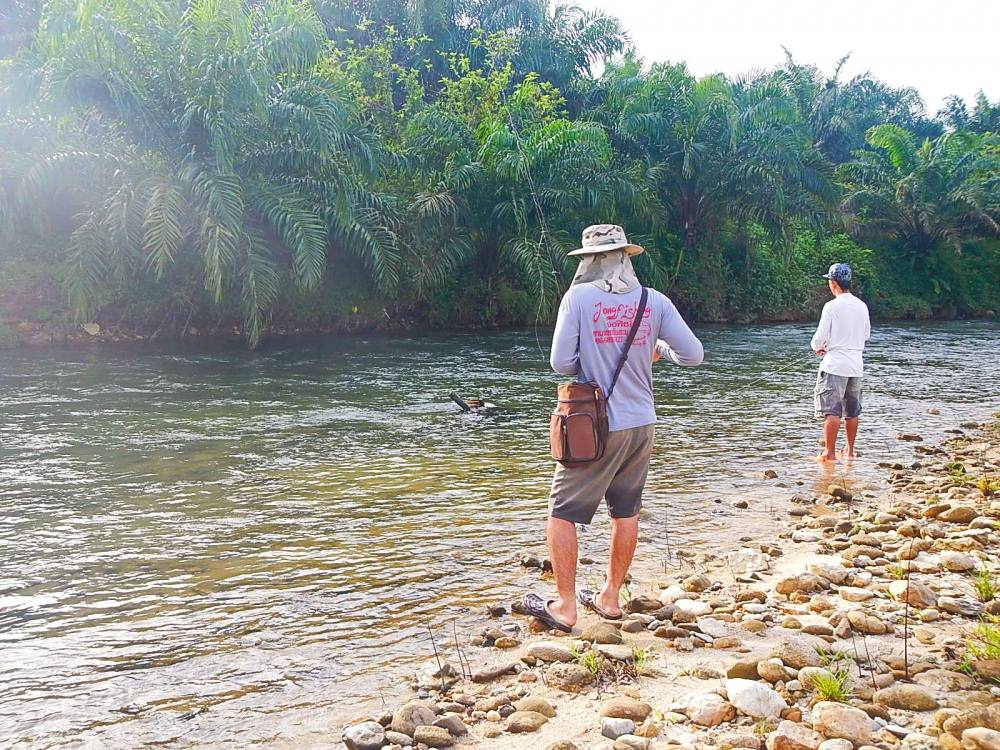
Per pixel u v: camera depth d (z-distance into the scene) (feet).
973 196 102.94
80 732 8.86
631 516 11.76
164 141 48.39
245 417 27.91
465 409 30.12
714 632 11.32
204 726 9.00
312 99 50.37
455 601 12.73
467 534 16.05
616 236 11.25
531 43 91.81
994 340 65.31
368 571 13.97
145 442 23.76
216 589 13.06
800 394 36.04
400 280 61.67
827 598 12.87
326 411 29.45
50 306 49.11
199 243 49.24
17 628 11.53
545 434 26.17
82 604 12.41
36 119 48.70
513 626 11.66
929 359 51.31
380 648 11.04
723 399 34.60
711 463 23.00
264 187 50.62
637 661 10.31
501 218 65.46
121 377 35.96
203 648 10.98
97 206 48.60
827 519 17.17
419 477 20.52
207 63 46.62
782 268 91.35
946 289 104.22
